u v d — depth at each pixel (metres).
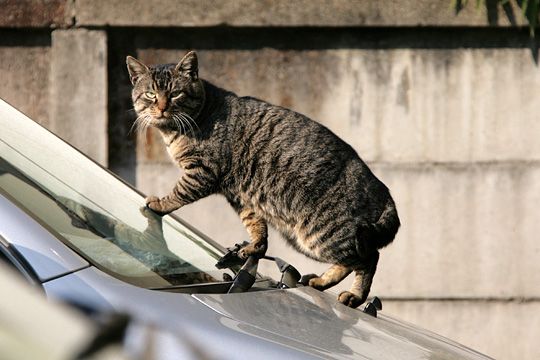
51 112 9.96
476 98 10.02
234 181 7.52
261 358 3.72
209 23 9.77
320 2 9.76
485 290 10.05
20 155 4.98
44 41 10.02
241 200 7.55
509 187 10.05
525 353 10.09
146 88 7.73
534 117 10.05
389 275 10.03
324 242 7.21
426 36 9.98
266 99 10.04
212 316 3.93
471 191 10.05
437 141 10.05
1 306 2.10
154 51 10.03
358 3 9.77
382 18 9.77
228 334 3.80
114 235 4.75
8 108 5.60
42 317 2.08
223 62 10.02
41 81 10.02
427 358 4.32
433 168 10.03
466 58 9.99
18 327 2.04
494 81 10.02
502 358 10.09
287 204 7.31
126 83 10.02
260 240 7.45
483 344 10.07
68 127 9.93
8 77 10.02
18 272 3.74
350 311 4.92
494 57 9.99
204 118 7.56
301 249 7.41
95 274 3.87
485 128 10.03
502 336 10.09
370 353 4.10
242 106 7.62
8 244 3.79
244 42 10.02
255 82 10.03
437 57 9.99
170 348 3.62
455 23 9.77
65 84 9.91
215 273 4.97
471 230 10.05
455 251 10.05
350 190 7.25
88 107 9.92
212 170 7.49
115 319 2.09
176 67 7.66
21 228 3.86
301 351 3.80
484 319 10.08
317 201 7.23
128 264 4.48
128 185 5.72
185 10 9.77
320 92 10.02
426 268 10.03
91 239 4.53
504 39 9.99
